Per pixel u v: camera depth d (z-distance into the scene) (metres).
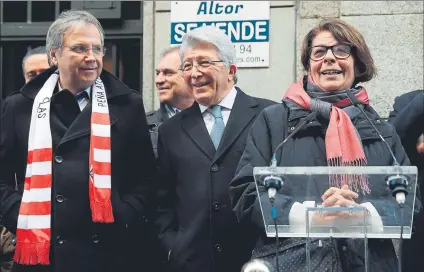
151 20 7.23
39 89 5.08
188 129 5.16
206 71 5.15
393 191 3.88
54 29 4.99
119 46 7.55
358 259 4.19
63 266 4.79
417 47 6.84
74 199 4.84
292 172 3.94
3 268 5.79
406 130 5.29
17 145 5.03
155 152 5.57
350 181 3.96
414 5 6.85
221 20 7.05
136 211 4.99
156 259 5.13
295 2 6.97
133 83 7.53
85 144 4.92
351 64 4.67
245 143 5.09
